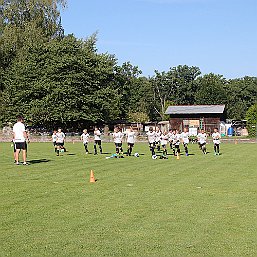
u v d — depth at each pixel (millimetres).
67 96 64188
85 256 7863
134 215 10875
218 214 10906
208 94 106125
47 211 11367
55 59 64875
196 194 13781
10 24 64312
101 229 9594
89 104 66938
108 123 77750
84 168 21672
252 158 27562
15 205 12156
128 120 85562
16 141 23219
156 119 112438
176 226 9805
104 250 8180
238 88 118688
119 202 12523
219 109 77125
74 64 65188
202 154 31656
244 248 8258
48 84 63531
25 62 65500
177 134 29766
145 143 48656
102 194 13867
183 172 19828
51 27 66312
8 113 65500
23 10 65062
